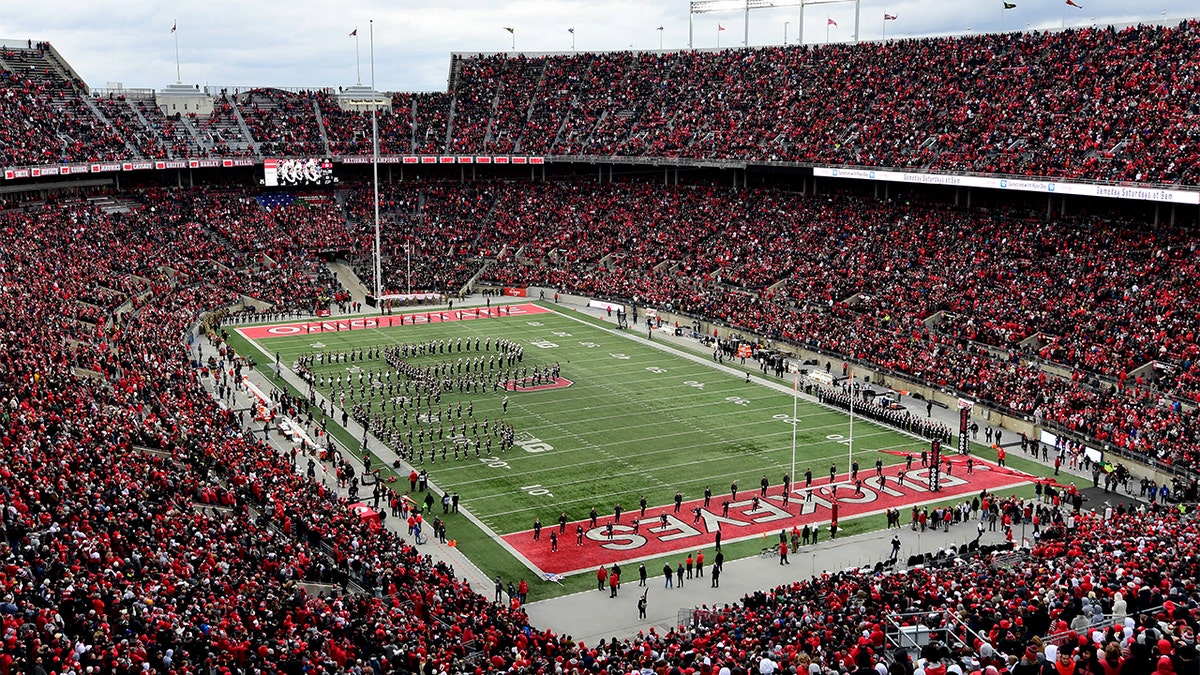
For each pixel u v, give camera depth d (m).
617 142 114.31
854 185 101.38
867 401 64.94
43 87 107.31
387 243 110.56
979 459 56.16
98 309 75.19
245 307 92.38
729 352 80.38
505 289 105.44
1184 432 53.09
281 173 112.00
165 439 45.41
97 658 21.45
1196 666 15.70
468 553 43.84
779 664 23.06
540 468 54.16
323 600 31.42
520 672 26.64
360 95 126.94
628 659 27.86
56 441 39.16
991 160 83.62
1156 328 65.44
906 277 83.19
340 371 73.50
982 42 97.44
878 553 43.66
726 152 105.12
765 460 55.47
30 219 93.44
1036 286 75.25
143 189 110.12
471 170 124.12
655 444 58.09
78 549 28.55
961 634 24.55
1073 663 17.20
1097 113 82.38
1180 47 82.88
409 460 55.19
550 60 128.00
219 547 33.00
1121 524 38.59
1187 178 70.75
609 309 96.56
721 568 42.41
